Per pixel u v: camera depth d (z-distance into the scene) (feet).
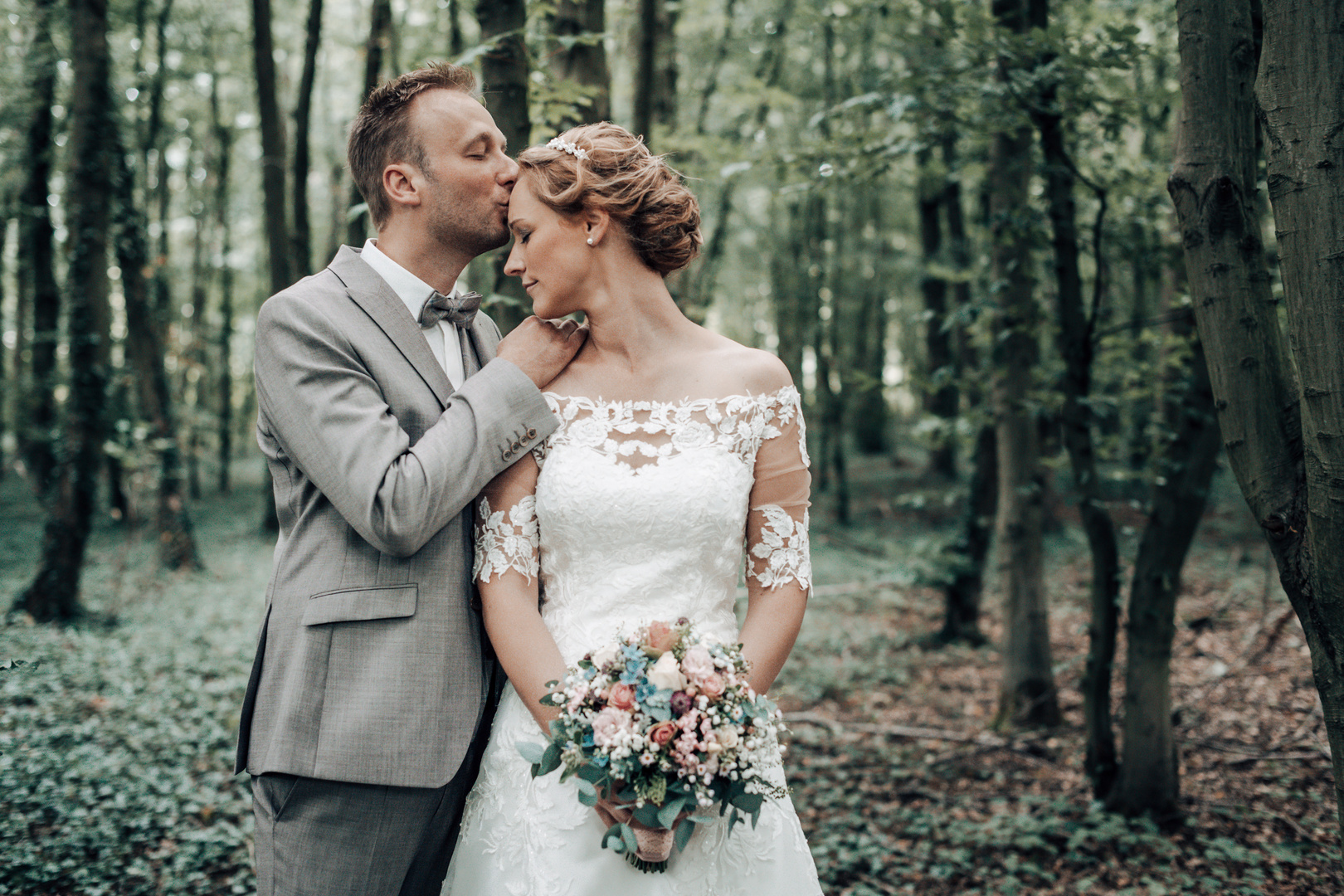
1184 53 6.39
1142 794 12.82
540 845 5.42
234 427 62.85
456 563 5.85
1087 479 13.39
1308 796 13.19
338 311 5.82
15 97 31.17
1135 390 16.03
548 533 5.73
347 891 5.59
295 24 44.39
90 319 24.97
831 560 36.55
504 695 5.99
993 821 12.89
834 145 12.69
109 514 42.29
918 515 47.42
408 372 5.90
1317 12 5.12
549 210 5.69
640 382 5.81
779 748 5.64
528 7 11.49
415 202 6.05
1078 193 14.55
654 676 4.80
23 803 11.88
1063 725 18.61
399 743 5.52
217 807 12.42
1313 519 5.32
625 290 5.82
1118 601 13.48
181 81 41.73
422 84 6.12
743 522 5.75
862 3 13.79
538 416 5.66
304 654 5.61
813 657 24.76
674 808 4.69
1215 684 18.02
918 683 22.80
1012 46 10.98
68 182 25.21
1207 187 6.19
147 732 15.28
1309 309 5.15
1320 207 5.08
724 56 27.68
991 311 15.67
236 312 66.08
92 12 24.89
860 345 61.21
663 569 5.53
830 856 11.99
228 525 46.44
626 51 26.55
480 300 6.56
